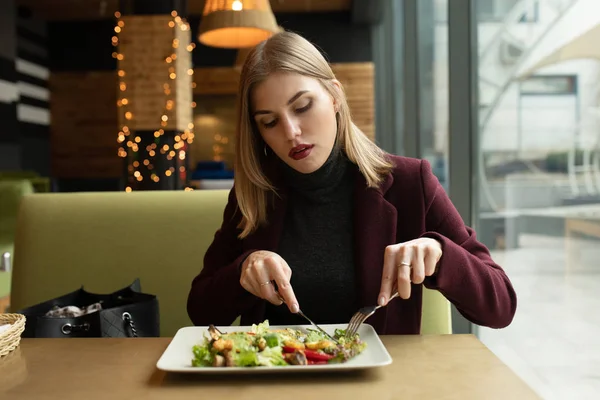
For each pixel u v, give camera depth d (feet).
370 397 2.38
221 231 4.78
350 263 4.36
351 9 27.99
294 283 4.35
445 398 2.35
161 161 15.06
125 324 4.24
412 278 3.32
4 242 14.83
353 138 4.28
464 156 7.75
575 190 4.95
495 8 6.91
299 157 3.73
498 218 6.95
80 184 30.76
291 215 4.49
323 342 2.86
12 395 2.48
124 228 5.96
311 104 3.64
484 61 7.36
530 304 6.07
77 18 30.35
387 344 3.12
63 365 2.86
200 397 2.42
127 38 14.97
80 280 5.89
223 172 14.48
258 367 2.60
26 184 16.57
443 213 4.36
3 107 23.59
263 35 11.91
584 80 4.77
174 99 14.97
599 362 4.60
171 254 5.90
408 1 14.11
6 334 3.02
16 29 28.22
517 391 2.42
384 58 24.48
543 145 5.63
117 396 2.45
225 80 28.96
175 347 3.03
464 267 3.53
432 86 11.98
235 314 4.13
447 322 5.18
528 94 5.98
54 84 31.12
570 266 5.13
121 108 15.08
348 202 4.46
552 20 5.36
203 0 25.96
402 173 4.48
